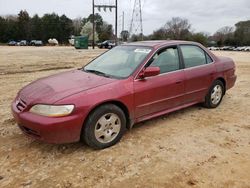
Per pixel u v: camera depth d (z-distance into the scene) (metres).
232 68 6.36
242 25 75.00
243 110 6.00
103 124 4.06
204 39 66.94
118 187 3.26
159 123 5.17
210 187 3.25
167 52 5.02
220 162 3.79
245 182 3.35
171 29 73.00
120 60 4.96
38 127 3.65
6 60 16.97
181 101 5.20
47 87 4.12
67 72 5.04
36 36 93.12
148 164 3.73
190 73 5.25
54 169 3.62
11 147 4.20
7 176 3.47
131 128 4.87
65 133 3.73
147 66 4.61
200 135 4.67
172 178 3.42
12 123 5.13
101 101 3.94
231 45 72.62
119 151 4.09
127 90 4.27
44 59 18.20
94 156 3.94
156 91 4.65
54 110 3.66
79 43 39.56
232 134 4.72
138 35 57.81
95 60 5.41
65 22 98.31
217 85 5.99
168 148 4.19
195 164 3.74
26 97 4.00
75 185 3.29
